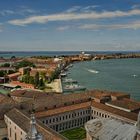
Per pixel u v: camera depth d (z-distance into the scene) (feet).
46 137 251.60
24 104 398.62
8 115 335.88
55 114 387.55
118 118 384.88
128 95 530.68
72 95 480.23
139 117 176.45
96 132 243.81
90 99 487.61
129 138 215.51
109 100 497.05
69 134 375.66
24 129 277.85
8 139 338.34
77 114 421.18
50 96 473.26
